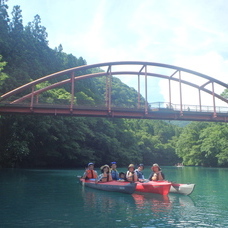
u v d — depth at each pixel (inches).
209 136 2309.3
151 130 4552.2
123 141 2714.1
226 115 1427.2
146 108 1279.5
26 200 435.8
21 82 1737.2
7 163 1459.2
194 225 288.4
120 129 2743.6
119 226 283.1
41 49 2650.1
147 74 1488.7
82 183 659.4
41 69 2274.9
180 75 1478.8
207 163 2554.1
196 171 1544.0
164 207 387.5
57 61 2869.1
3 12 2242.9
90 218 315.9
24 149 1360.7
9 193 512.4
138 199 454.3
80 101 2278.5
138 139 3440.0
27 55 2228.1
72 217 320.2
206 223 296.7
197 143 2657.5
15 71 1803.6
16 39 2281.0
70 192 534.3
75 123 1831.9
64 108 1187.3
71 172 1220.5
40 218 314.5
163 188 494.0
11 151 1412.4
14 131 1429.6
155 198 468.8
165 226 284.8
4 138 1443.2
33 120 1514.5
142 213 344.5
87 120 1998.0
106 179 583.2
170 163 3762.3
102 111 1246.3
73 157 1782.7
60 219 310.0
